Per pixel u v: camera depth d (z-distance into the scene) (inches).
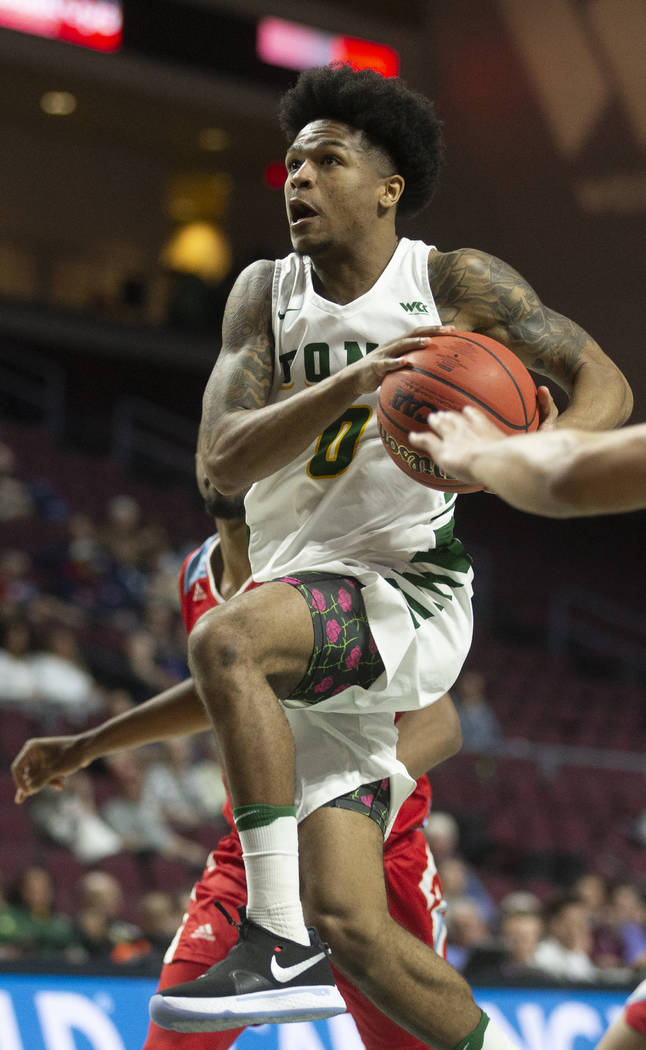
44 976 190.1
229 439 116.6
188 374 982.4
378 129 127.0
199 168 1048.2
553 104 850.1
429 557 129.5
